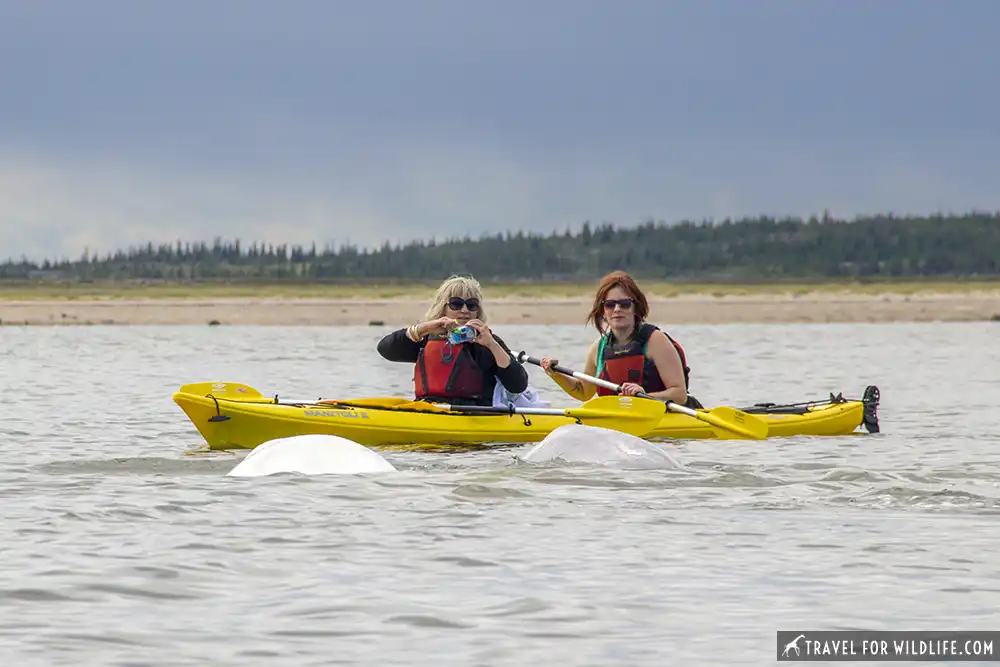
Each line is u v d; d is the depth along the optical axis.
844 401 43.31
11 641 16.45
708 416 37.94
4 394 59.59
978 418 48.84
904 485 29.06
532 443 37.72
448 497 27.03
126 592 18.95
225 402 37.12
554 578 19.94
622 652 16.14
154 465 32.16
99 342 127.12
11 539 22.58
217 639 16.62
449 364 39.09
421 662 15.71
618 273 39.72
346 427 37.12
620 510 25.69
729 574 20.19
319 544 22.34
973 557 21.28
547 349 115.00
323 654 16.03
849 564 20.83
